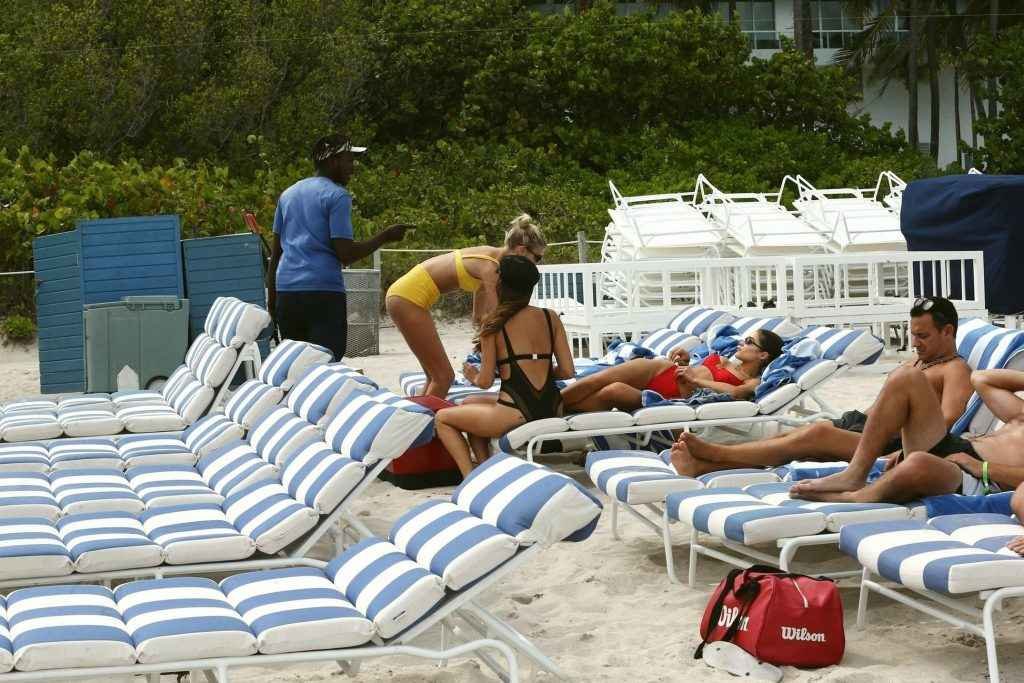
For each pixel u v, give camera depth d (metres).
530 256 9.67
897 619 6.05
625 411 9.55
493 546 4.79
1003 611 6.03
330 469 6.33
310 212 10.55
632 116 42.31
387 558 5.17
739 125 41.91
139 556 5.79
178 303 13.82
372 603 4.78
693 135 41.44
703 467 7.57
